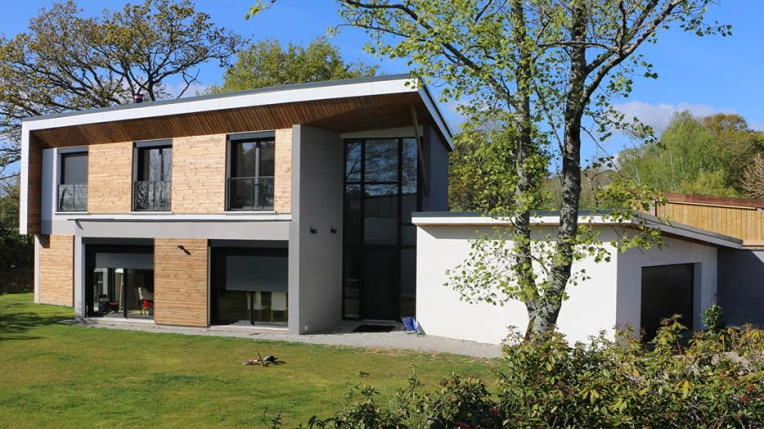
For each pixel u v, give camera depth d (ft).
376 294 61.52
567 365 16.40
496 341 48.14
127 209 62.44
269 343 48.57
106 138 64.08
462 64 23.67
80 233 62.85
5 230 101.24
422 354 43.80
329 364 40.06
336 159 61.00
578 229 23.25
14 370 37.06
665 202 21.52
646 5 20.57
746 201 64.49
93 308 63.36
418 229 52.80
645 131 22.26
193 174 58.49
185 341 49.19
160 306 58.85
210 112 56.29
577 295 44.62
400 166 61.31
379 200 61.77
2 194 118.21
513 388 15.56
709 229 66.95
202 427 25.41
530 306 24.68
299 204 53.72
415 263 60.54
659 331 17.04
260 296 56.34
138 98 71.10
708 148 136.46
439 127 62.69
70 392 31.42
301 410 28.09
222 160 57.21
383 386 33.32
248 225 55.62
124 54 104.37
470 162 26.20
